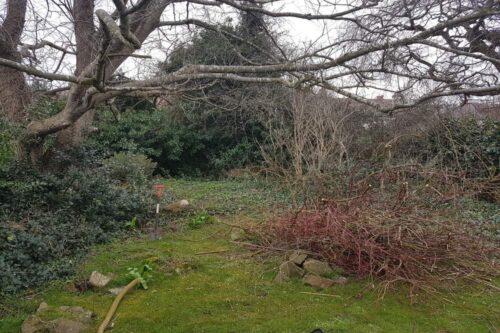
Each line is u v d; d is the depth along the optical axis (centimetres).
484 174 1013
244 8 707
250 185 1155
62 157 776
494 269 541
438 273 522
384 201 594
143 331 383
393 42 512
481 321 420
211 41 1021
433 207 615
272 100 1228
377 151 999
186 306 434
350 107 1157
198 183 1269
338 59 544
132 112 1516
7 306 420
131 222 711
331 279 509
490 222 777
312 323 400
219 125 1498
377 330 391
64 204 676
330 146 927
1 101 754
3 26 746
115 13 743
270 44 1156
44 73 489
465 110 1275
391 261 520
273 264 557
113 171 916
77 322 381
